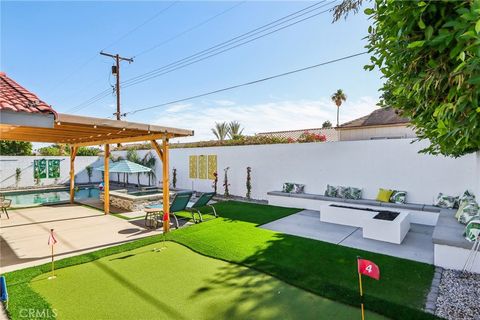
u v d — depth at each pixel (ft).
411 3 6.15
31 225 30.01
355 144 35.04
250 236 24.62
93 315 12.66
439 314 12.37
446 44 5.51
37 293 14.70
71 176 45.50
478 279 15.78
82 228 28.66
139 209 38.29
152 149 65.72
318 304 13.55
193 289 15.12
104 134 31.73
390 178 32.40
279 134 62.95
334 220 29.19
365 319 12.25
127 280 16.28
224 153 50.24
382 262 18.61
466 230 17.47
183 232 26.08
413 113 9.36
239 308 13.21
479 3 4.62
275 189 43.37
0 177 60.90
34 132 29.99
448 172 28.68
